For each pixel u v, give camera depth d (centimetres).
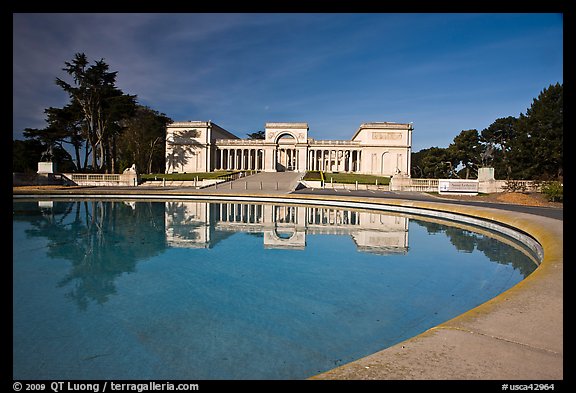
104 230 1400
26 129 5506
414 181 4266
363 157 8106
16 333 533
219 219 1756
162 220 1689
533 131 4494
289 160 9419
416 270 881
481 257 1017
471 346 343
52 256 984
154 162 8694
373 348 497
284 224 1619
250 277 820
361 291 727
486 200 2889
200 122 8225
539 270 632
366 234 1379
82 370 432
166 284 767
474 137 7538
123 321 580
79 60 5550
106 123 5853
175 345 502
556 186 2670
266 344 508
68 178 4791
